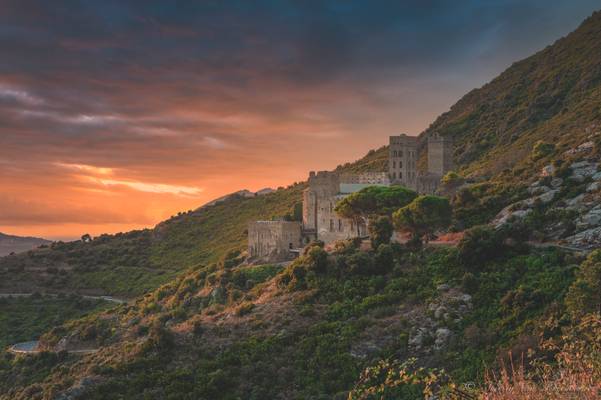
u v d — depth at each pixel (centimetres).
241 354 10456
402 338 9869
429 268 11912
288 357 10194
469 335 9375
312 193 18075
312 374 9656
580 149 16125
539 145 18025
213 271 18300
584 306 8194
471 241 11612
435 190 19925
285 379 9662
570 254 10862
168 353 10912
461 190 16175
